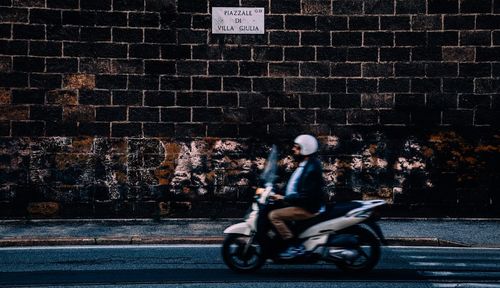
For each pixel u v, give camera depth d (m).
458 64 12.26
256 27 12.24
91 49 12.06
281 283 7.20
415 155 12.30
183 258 8.77
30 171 12.01
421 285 7.12
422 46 12.26
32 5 11.95
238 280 7.36
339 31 12.27
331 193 12.32
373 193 12.32
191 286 7.06
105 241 10.05
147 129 12.16
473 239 10.20
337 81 12.30
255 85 12.27
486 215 12.29
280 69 12.27
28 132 11.99
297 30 12.27
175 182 12.23
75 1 12.02
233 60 12.25
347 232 7.69
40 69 11.98
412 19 12.26
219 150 12.27
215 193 12.27
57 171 12.05
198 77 12.23
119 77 12.12
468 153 12.30
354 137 12.30
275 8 12.27
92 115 12.08
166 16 12.17
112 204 12.13
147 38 12.15
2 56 11.91
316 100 12.30
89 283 7.20
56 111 12.03
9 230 10.91
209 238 10.14
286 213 7.64
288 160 12.28
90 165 12.09
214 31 12.23
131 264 8.32
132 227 11.27
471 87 12.26
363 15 12.26
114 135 12.12
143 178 12.16
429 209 12.32
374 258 7.66
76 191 12.08
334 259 7.62
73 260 8.62
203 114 12.23
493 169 12.27
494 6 12.22
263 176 8.01
